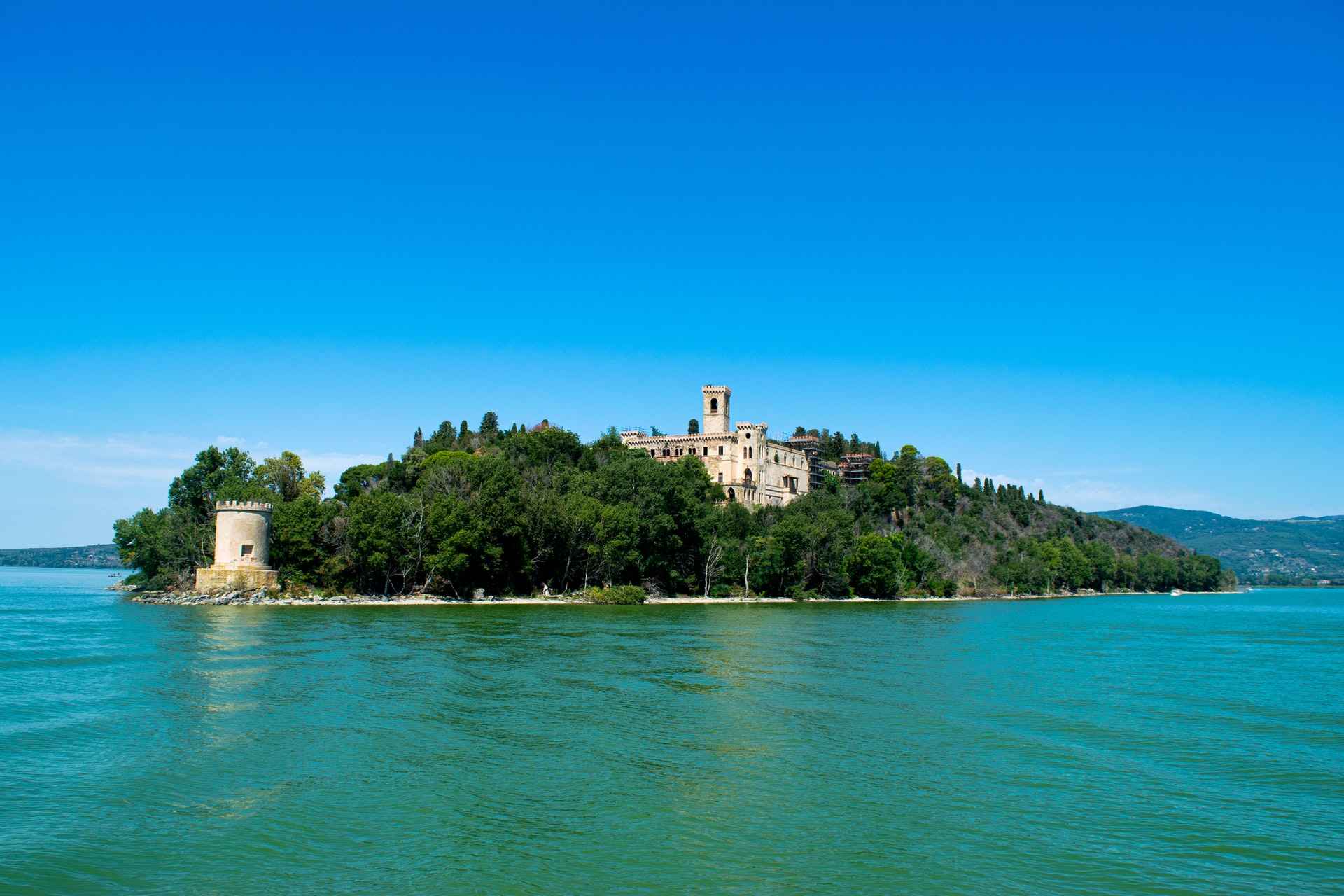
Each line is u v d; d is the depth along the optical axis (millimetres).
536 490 175125
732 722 55438
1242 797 42375
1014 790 43031
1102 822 38844
